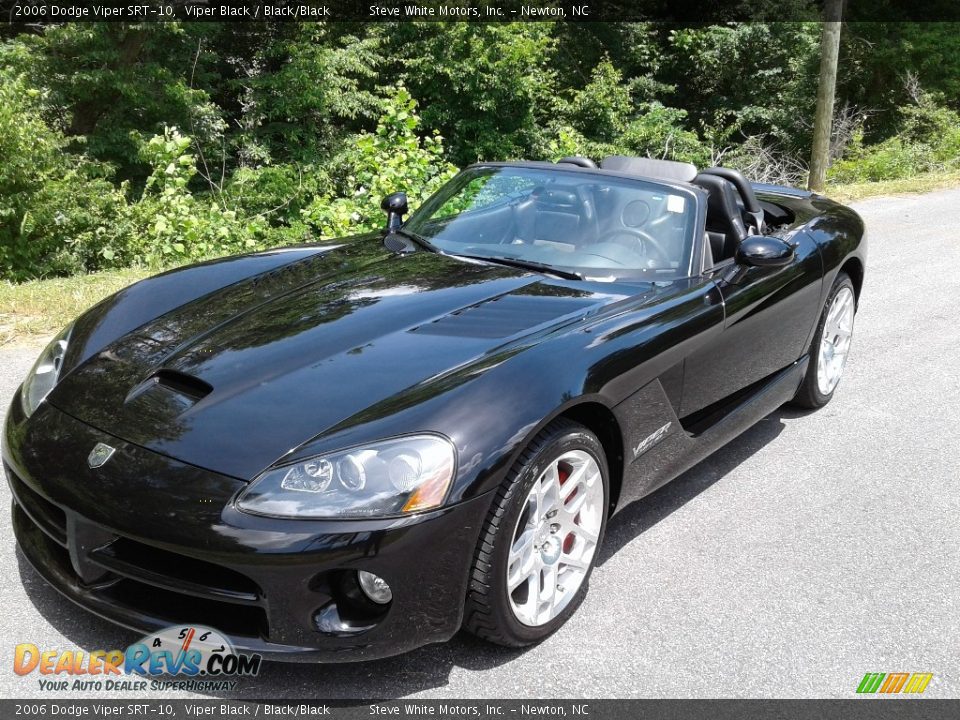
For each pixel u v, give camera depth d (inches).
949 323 253.8
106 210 364.8
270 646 90.0
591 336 113.2
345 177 655.1
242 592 89.1
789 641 108.7
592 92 809.5
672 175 163.6
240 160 661.3
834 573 124.9
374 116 683.4
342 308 119.0
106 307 128.3
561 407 100.7
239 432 93.2
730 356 140.8
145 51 592.1
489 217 151.3
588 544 112.1
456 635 106.6
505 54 705.6
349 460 88.7
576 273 135.3
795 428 178.9
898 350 228.7
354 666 99.1
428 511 88.5
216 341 111.0
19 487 102.3
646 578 121.3
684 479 153.8
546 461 99.3
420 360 104.2
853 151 805.2
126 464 92.4
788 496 148.6
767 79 1005.8
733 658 104.7
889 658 106.3
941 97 992.2
